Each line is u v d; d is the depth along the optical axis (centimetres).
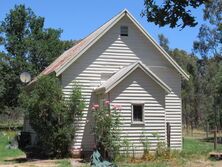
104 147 2195
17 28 5656
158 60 2686
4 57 5353
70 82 2488
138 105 2373
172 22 941
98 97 2492
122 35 2619
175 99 2720
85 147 2438
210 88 6931
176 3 930
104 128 2202
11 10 5672
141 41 2655
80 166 1989
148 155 2231
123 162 2128
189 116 7244
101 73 2555
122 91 2347
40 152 2538
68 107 2364
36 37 5631
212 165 1975
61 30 5741
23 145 3056
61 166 1991
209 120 5038
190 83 7444
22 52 5466
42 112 2288
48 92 2312
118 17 2588
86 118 2478
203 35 6950
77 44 3306
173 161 2128
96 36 2533
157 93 2408
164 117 2406
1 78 5309
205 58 7075
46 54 5425
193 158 2228
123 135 2328
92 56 2545
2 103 5416
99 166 1966
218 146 3111
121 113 2331
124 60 2611
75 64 2505
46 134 2317
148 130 2375
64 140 2336
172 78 2717
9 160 2325
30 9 5703
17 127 5278
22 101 2402
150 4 961
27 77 3197
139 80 2380
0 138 3731
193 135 5244
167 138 2500
